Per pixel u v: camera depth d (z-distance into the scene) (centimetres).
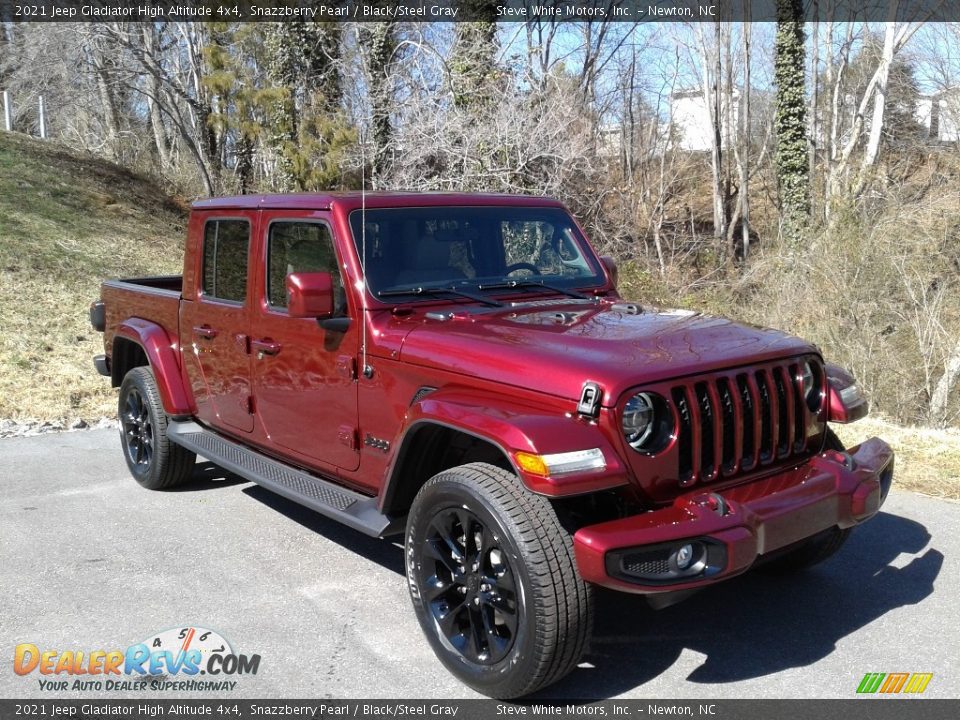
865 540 500
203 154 2459
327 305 405
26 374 952
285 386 462
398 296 417
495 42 1692
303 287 397
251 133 1859
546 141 1571
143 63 2300
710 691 346
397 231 434
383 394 401
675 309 444
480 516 327
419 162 1627
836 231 1358
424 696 344
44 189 2000
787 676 356
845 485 358
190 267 544
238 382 504
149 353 568
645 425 328
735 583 448
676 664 367
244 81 1889
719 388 350
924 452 659
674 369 336
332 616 412
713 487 349
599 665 367
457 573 352
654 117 2656
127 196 2192
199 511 561
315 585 447
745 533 317
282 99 1756
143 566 470
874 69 2697
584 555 301
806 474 362
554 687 350
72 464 671
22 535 516
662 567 310
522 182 1547
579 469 310
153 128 3209
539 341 363
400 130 1673
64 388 912
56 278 1443
